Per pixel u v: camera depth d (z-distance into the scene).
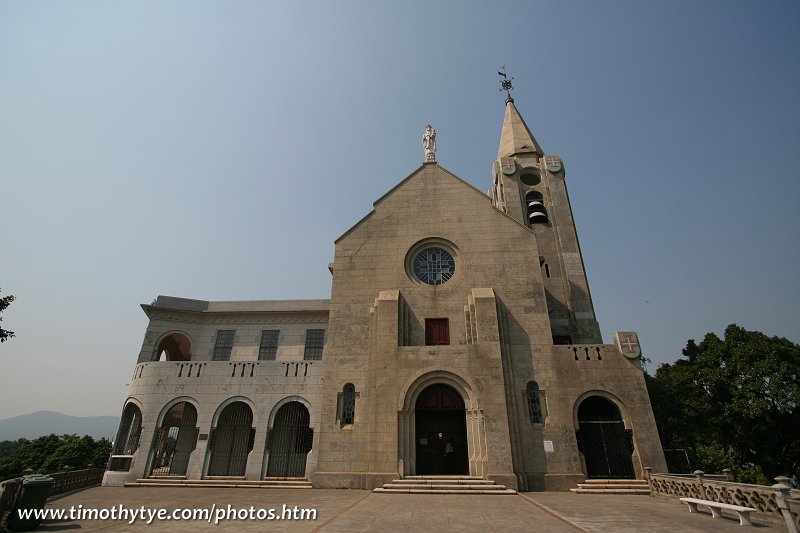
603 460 22.83
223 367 25.08
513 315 24.52
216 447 25.94
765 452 27.56
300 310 30.53
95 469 23.48
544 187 32.09
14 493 12.23
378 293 25.56
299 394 24.22
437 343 24.34
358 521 12.80
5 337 16.89
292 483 22.09
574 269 28.59
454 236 26.86
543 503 16.77
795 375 25.73
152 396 24.52
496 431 21.09
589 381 22.56
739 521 13.12
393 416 21.72
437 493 19.33
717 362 28.48
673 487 17.97
